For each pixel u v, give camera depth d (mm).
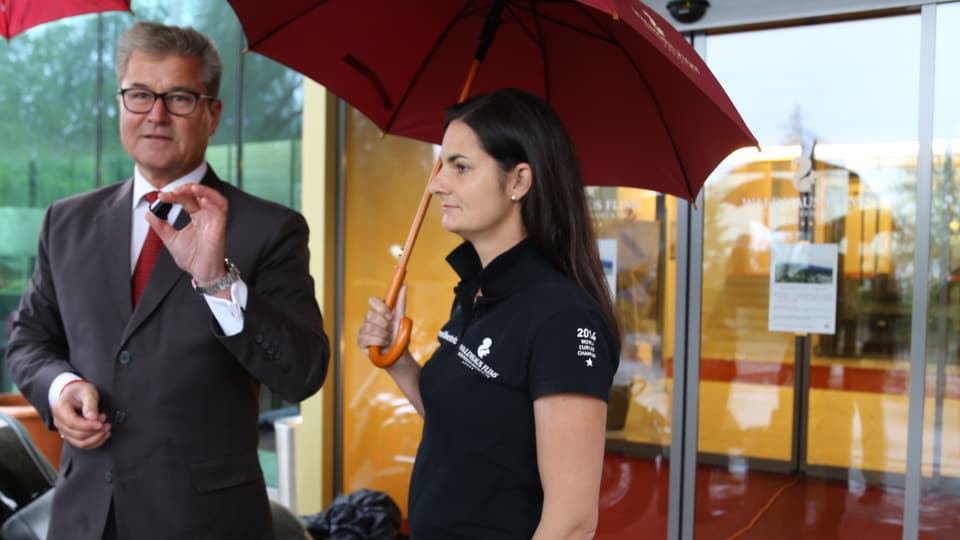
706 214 3871
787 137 3699
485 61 2027
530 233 1490
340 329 4691
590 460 1334
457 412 1456
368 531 3797
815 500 3732
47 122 6195
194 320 1828
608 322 1475
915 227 3488
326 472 4668
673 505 3900
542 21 1899
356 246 4672
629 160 1959
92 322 1866
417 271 4531
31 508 2615
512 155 1472
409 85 2059
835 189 3645
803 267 3719
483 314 1500
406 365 1757
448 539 1434
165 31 1932
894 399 3594
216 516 1821
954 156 3400
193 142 1933
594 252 1523
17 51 6227
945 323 3457
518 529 1397
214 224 1587
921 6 3414
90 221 1964
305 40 1953
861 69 3562
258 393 1981
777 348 3775
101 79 6020
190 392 1814
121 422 1801
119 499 1787
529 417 1402
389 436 4629
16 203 6305
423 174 4535
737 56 3742
